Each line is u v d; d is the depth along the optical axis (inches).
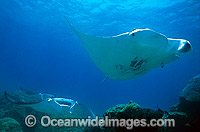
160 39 97.2
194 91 243.6
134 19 757.3
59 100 198.4
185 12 666.8
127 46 105.2
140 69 117.7
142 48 101.9
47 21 969.5
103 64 122.7
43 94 197.8
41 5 747.4
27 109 266.1
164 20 757.3
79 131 214.2
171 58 115.6
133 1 589.9
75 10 733.9
